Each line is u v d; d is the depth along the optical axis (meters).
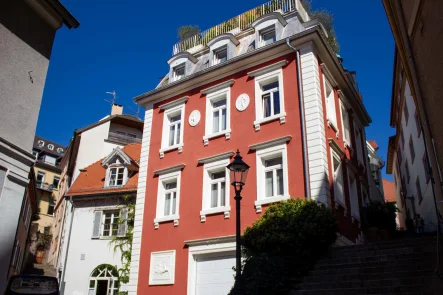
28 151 9.71
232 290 11.74
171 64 21.86
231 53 19.50
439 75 8.20
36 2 10.62
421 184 24.05
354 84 24.36
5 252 8.72
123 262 22.09
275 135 16.16
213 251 15.68
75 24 11.73
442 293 7.89
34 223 44.81
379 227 18.22
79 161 29.89
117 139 31.97
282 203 13.55
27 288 14.70
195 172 17.84
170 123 20.42
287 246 12.32
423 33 8.98
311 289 10.61
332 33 22.86
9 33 9.88
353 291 9.79
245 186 16.06
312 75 16.09
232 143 17.23
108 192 24.03
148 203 18.89
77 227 24.20
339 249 12.65
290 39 16.88
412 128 25.16
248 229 13.55
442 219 10.43
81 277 22.72
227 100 18.23
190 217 17.09
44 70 10.78
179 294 16.02
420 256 10.57
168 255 17.05
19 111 9.73
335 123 17.64
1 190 8.91
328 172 15.07
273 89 17.25
